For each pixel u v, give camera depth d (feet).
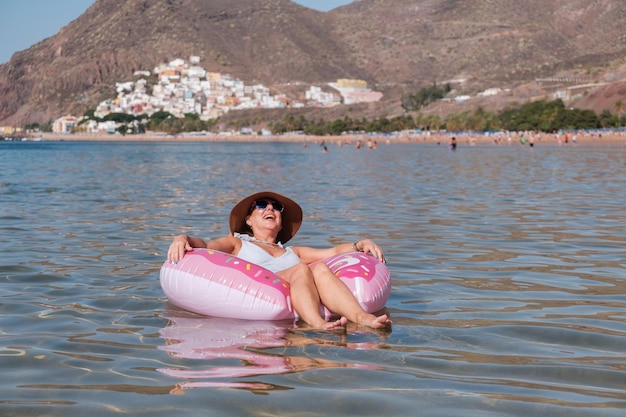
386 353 18.92
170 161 181.88
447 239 41.52
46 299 25.64
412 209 58.70
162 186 86.74
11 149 360.89
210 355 18.71
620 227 47.21
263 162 173.17
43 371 17.39
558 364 18.01
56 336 20.67
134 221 49.78
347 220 50.83
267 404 15.08
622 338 20.61
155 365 17.84
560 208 59.57
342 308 22.38
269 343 19.89
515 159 169.58
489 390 16.02
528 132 470.39
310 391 15.85
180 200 67.00
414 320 22.72
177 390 15.94
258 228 26.13
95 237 41.55
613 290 27.71
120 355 18.76
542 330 21.45
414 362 18.12
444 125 643.04
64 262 33.19
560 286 28.48
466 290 27.68
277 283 22.90
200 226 47.01
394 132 630.74
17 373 17.24
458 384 16.42
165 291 24.44
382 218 52.11
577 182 91.71
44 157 216.95
